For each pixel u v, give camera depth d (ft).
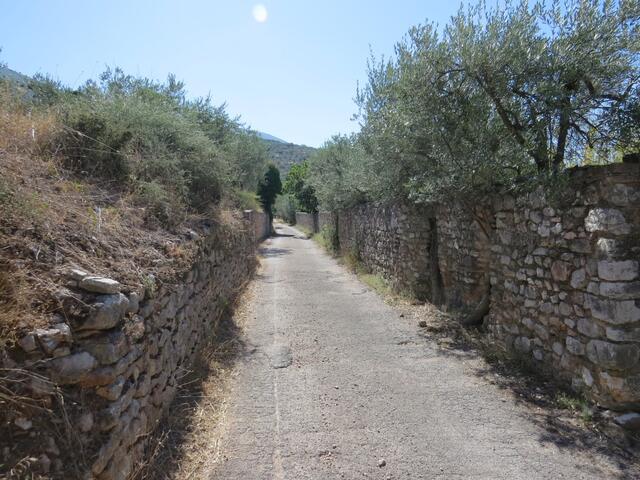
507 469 9.89
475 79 15.15
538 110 14.32
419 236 27.07
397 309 25.50
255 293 31.19
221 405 13.01
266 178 102.47
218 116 38.17
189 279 15.21
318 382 14.90
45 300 8.07
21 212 9.90
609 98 13.60
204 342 17.26
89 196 13.82
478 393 13.84
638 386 11.10
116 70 25.66
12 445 6.62
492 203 17.76
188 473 9.55
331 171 53.67
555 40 13.66
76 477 6.89
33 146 14.58
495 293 17.90
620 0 12.57
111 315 8.28
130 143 17.76
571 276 12.89
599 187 11.59
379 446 10.85
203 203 22.44
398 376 15.39
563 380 13.47
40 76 20.94
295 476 9.61
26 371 6.95
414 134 17.75
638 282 11.17
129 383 8.93
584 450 10.60
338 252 57.67
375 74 27.37
